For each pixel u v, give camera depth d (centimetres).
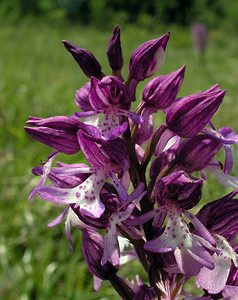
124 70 57
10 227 22
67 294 19
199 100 10
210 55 75
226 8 138
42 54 76
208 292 10
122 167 10
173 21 155
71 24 137
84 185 10
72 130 10
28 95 38
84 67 10
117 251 9
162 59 10
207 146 10
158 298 10
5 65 58
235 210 10
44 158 27
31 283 19
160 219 10
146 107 10
